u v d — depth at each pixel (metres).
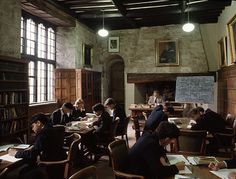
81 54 9.27
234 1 6.61
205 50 9.77
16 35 5.64
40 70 7.77
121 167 2.58
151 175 2.30
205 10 8.21
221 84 8.41
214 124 4.40
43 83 7.95
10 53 5.42
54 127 3.29
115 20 9.45
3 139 4.63
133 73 10.40
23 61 5.21
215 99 9.37
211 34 9.70
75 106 6.56
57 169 3.05
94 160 5.29
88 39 9.98
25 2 6.07
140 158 2.33
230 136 4.40
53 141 3.20
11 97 4.86
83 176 1.70
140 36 10.34
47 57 8.18
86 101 8.99
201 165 2.42
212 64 9.71
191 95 7.51
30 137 5.41
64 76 8.45
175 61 9.93
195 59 9.74
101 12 8.57
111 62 11.72
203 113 4.93
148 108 8.37
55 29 8.73
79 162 4.88
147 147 2.30
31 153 2.96
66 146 4.00
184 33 9.85
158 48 10.09
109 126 5.26
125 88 10.75
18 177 1.98
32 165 2.21
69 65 8.73
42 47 7.89
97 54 10.97
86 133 4.79
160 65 10.06
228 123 5.57
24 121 5.30
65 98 8.40
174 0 7.35
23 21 6.79
